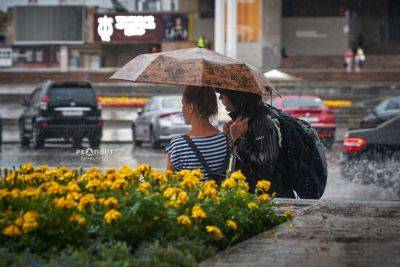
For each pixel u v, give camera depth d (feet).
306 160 52.85
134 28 85.46
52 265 33.30
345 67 379.14
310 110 201.46
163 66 48.52
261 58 366.43
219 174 48.29
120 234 38.52
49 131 186.91
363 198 101.30
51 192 43.24
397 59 380.99
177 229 39.32
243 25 366.84
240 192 45.29
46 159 159.43
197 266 36.06
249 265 36.35
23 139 197.36
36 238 38.24
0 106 315.58
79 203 39.83
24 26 351.67
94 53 336.29
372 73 347.15
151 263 34.63
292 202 53.62
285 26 402.31
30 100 200.34
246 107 52.24
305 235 43.50
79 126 187.42
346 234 44.06
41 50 349.82
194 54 49.14
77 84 189.26
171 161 48.57
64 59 344.69
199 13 367.66
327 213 50.72
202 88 48.52
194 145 48.24
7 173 51.26
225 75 48.55
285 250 39.68
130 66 49.93
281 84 328.08
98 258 35.35
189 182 43.98
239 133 51.96
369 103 301.63
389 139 105.29
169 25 362.53
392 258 38.17
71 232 38.40
